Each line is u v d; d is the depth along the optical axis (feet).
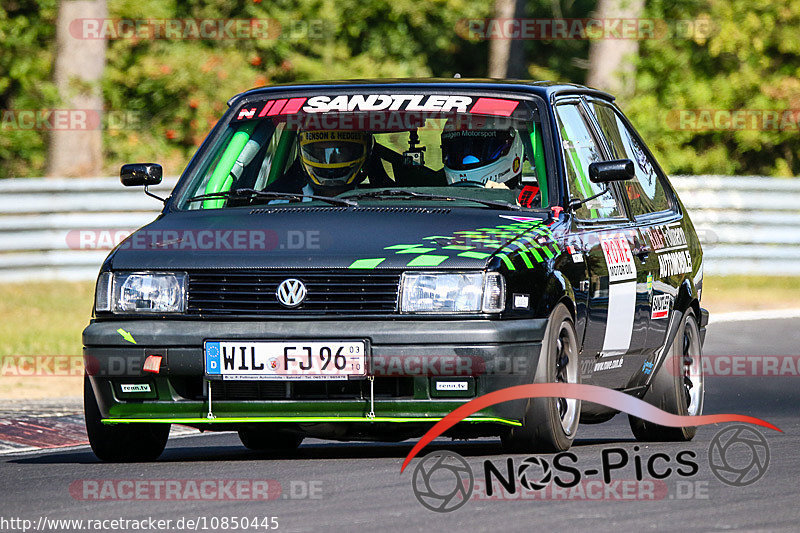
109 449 59.72
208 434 76.54
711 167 227.81
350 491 50.24
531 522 44.29
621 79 220.02
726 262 175.52
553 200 61.77
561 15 269.64
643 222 70.54
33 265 153.79
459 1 248.73
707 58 231.09
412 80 66.80
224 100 208.03
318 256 55.77
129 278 57.11
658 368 70.38
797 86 229.86
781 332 127.95
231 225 58.49
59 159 184.03
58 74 185.78
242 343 55.01
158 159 199.31
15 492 52.01
